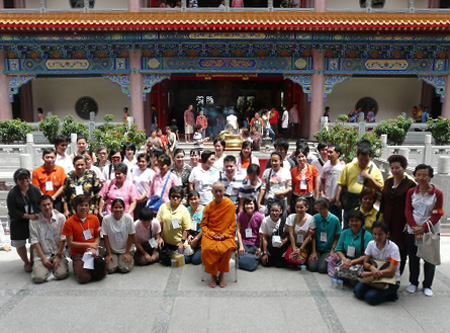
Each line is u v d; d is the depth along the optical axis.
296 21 16.88
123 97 22.17
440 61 18.23
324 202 7.12
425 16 18.22
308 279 6.95
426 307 5.97
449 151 13.12
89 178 7.57
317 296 6.31
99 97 22.19
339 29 16.92
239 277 7.04
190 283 6.78
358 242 6.54
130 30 17.28
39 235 6.82
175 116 23.94
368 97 22.12
